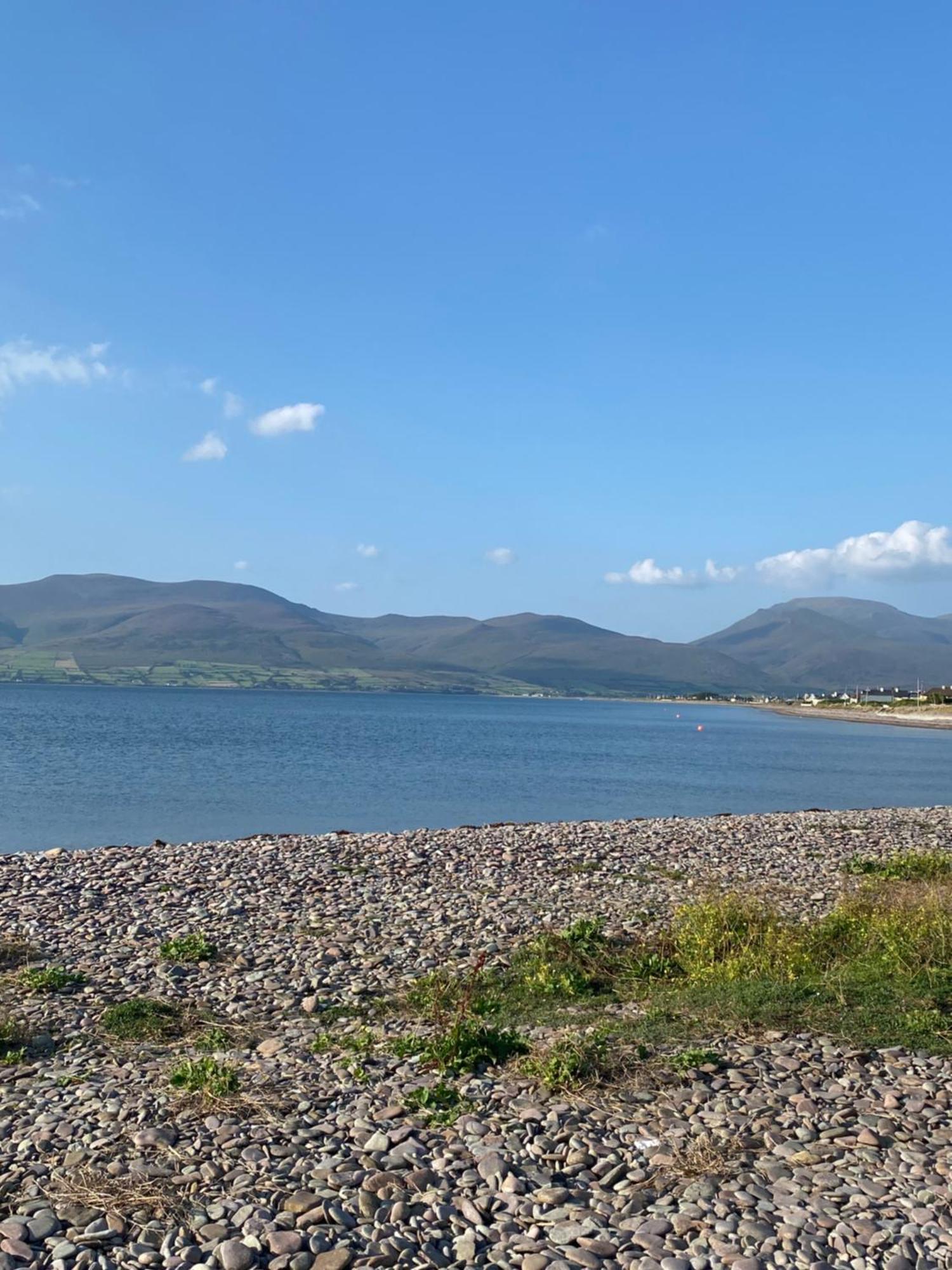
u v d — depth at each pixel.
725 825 33.78
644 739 118.94
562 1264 6.87
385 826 38.53
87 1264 6.89
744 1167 8.33
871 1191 7.86
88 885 21.31
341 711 187.75
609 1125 9.19
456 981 14.81
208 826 37.34
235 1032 12.64
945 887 20.48
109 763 61.72
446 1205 7.70
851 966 14.15
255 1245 7.11
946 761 88.75
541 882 22.77
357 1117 9.47
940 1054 10.80
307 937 17.55
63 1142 8.88
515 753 84.69
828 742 119.06
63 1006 13.50
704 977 14.45
